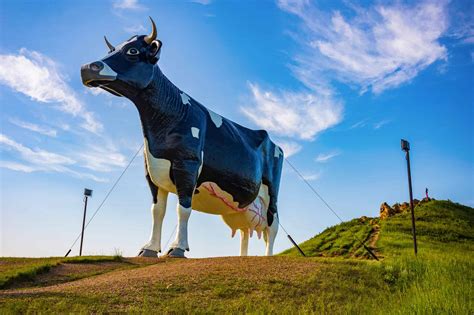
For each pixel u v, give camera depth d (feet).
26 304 32.42
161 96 56.49
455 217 113.80
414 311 35.37
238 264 47.32
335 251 92.32
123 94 55.67
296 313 33.68
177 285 38.47
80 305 32.35
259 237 73.15
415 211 119.03
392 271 47.62
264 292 38.14
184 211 55.62
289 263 48.26
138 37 56.65
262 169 71.97
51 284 42.29
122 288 37.17
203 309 33.42
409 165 72.43
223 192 62.69
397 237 94.53
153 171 57.16
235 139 63.82
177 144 56.34
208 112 62.69
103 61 53.83
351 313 34.91
